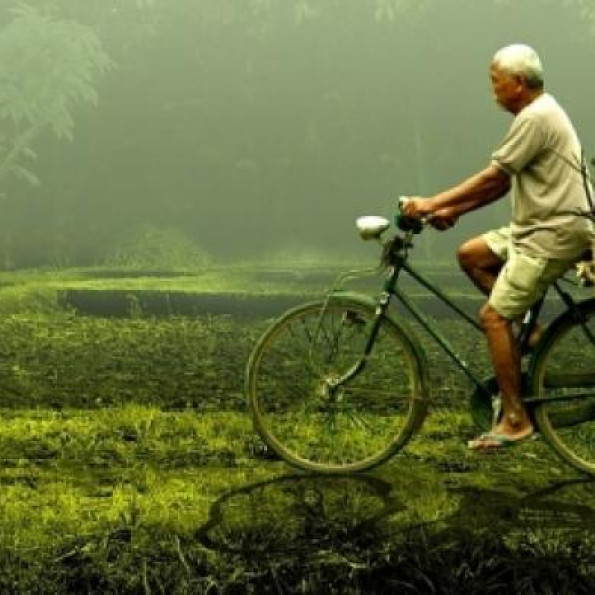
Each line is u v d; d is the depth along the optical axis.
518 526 10.61
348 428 14.19
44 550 9.88
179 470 12.59
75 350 21.70
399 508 11.16
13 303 28.70
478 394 11.82
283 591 9.45
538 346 11.52
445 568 9.69
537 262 10.96
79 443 13.80
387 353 15.48
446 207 11.42
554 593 9.47
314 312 12.26
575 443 13.33
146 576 9.46
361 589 9.54
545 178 10.91
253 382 12.30
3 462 12.88
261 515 10.89
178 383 18.41
